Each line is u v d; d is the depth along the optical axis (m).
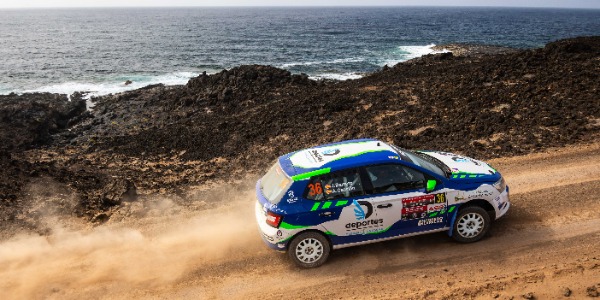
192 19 191.12
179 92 28.28
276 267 7.04
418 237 7.48
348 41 75.56
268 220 6.73
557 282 5.89
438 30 101.19
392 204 6.70
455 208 6.91
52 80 40.94
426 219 6.89
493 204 7.04
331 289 6.34
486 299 5.71
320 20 166.38
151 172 14.02
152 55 58.44
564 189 8.75
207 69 46.50
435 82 21.47
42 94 32.38
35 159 17.45
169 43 75.38
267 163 13.72
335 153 7.16
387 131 15.34
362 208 6.67
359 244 6.95
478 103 16.34
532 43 68.81
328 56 55.16
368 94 20.86
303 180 6.67
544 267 6.27
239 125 19.20
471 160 7.78
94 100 30.64
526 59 23.00
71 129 23.45
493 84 19.11
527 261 6.49
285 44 71.88
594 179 9.09
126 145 18.88
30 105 24.97
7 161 14.14
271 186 7.14
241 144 16.62
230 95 25.45
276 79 27.91
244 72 28.36
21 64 51.06
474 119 14.74
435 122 15.37
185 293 6.56
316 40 78.31
